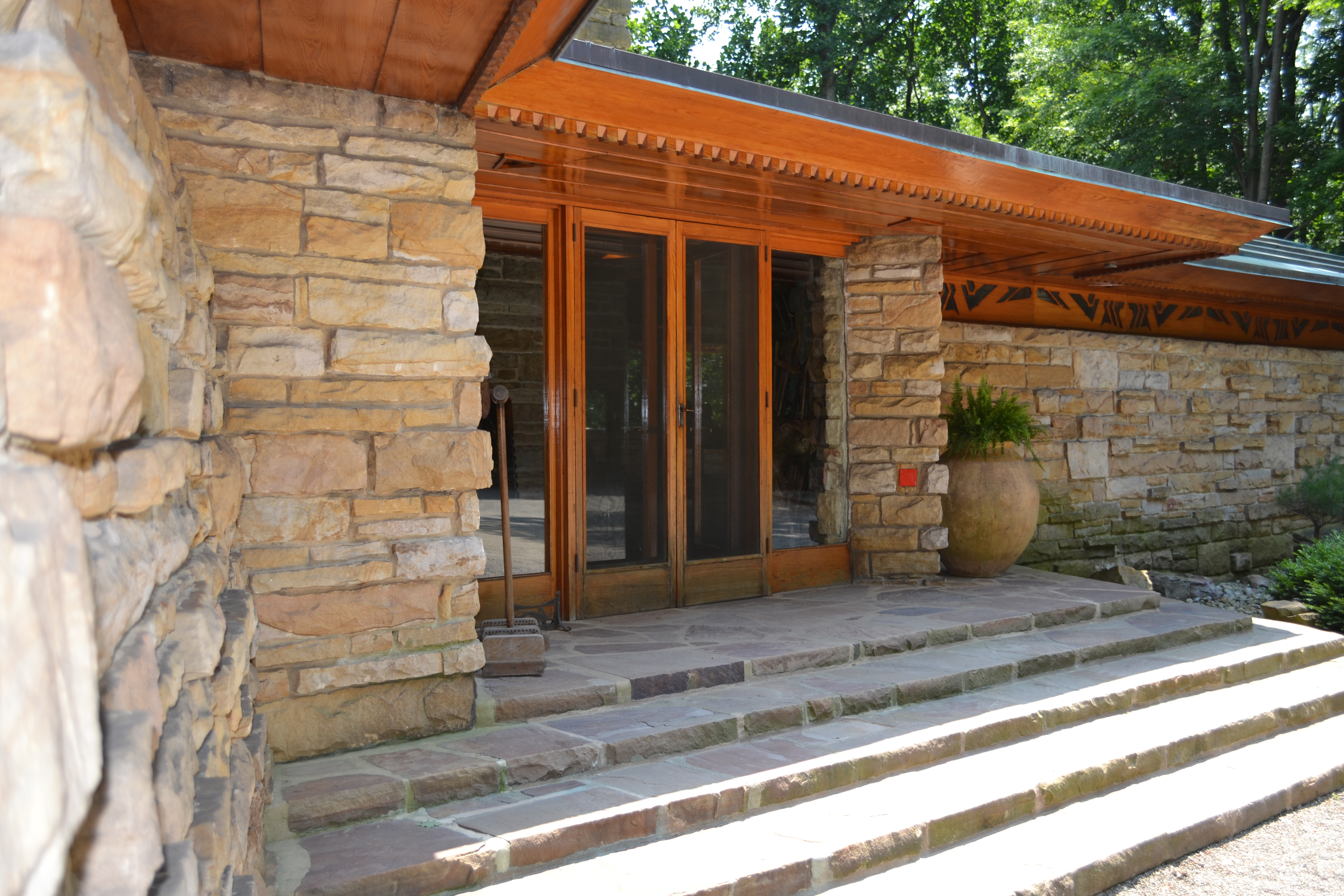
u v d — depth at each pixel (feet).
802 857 10.58
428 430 12.96
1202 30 71.15
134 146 5.95
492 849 10.08
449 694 13.03
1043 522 31.50
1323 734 17.06
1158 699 17.57
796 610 20.68
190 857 3.46
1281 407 39.24
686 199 19.84
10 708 1.72
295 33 10.64
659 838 11.20
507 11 10.19
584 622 19.51
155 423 5.01
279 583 11.95
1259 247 38.75
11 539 1.91
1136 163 67.67
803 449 23.31
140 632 3.61
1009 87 85.46
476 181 18.11
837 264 23.88
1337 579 24.63
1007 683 17.39
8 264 2.35
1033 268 28.71
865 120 17.57
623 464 20.35
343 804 10.67
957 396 25.80
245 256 11.78
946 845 11.89
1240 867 12.34
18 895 1.66
